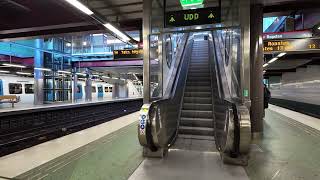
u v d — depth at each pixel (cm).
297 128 661
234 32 581
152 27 532
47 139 625
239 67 482
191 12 454
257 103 571
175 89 595
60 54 1480
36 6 640
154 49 589
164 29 600
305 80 1376
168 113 489
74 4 473
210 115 588
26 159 389
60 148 459
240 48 458
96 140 526
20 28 777
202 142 492
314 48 642
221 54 757
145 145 394
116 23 677
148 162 374
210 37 1082
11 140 569
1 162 374
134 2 603
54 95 1545
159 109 416
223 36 868
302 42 651
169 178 311
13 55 1480
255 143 486
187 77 823
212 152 425
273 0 545
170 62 797
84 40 1731
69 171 337
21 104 1424
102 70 2114
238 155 365
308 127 677
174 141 496
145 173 329
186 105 636
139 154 418
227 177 314
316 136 553
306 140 512
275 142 494
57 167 352
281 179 308
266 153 417
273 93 2364
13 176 317
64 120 1003
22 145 546
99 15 540
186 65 853
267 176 317
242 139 347
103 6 630
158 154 396
